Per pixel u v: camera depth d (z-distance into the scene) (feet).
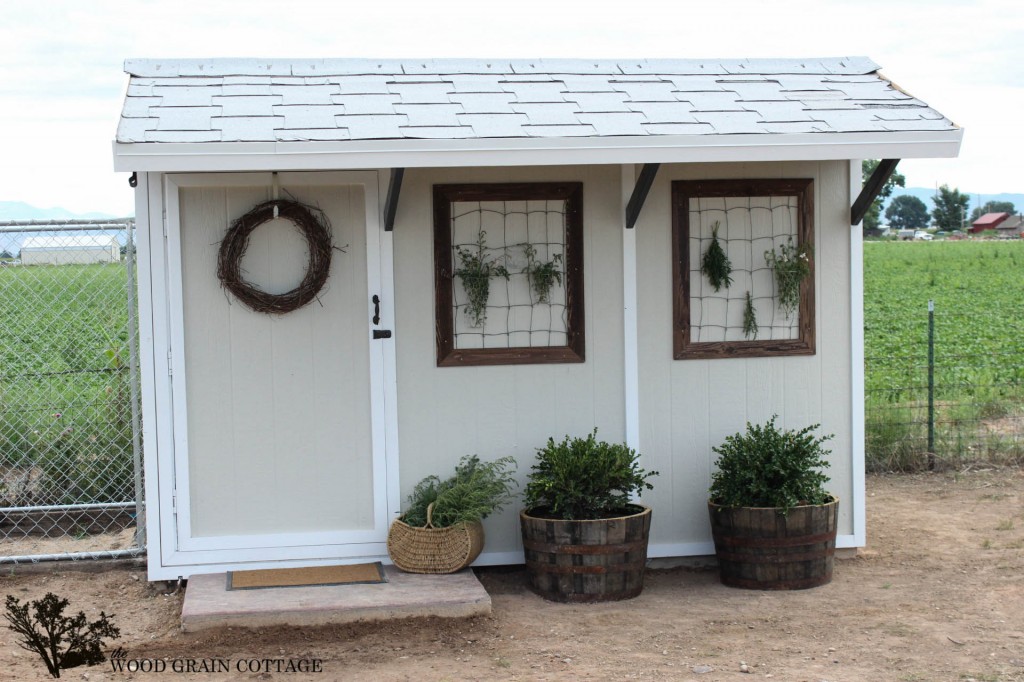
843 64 24.41
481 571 22.16
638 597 20.40
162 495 20.66
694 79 23.07
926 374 41.88
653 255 22.04
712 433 22.36
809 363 22.57
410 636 18.06
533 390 21.81
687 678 16.02
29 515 25.27
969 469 32.30
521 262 21.70
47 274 27.78
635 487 20.74
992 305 80.12
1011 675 15.92
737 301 22.36
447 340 21.48
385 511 21.39
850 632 18.19
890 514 27.35
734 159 19.44
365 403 21.35
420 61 23.34
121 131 18.15
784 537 20.49
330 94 21.02
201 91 20.94
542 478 20.63
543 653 17.24
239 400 20.94
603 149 19.06
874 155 19.81
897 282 105.81
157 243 20.43
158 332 20.52
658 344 22.16
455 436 21.62
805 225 22.29
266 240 20.89
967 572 21.81
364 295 21.20
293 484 21.17
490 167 21.38
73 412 26.68
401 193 21.13
